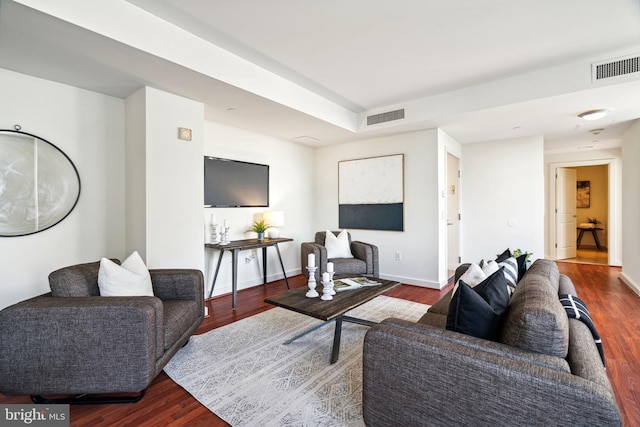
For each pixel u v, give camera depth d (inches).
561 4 80.5
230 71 106.6
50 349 64.7
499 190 199.8
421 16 85.7
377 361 54.2
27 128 97.2
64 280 74.8
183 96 118.1
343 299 97.0
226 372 83.0
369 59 111.2
